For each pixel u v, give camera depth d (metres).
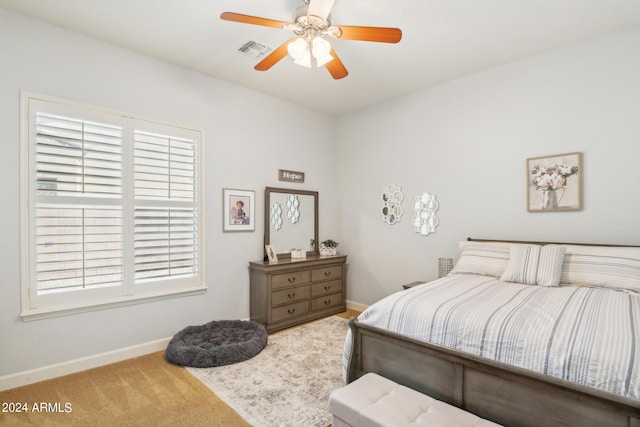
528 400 1.38
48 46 2.46
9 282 2.30
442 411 1.46
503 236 3.20
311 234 4.39
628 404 1.12
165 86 3.07
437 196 3.68
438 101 3.66
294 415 1.97
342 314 4.20
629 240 2.55
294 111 4.23
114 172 2.75
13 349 2.30
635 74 2.53
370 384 1.71
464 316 1.68
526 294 2.08
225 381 2.38
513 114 3.13
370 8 2.29
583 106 2.75
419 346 1.73
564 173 2.83
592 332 1.40
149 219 2.93
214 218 3.41
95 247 2.64
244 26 2.52
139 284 2.87
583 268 2.41
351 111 4.56
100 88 2.69
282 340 3.22
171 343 2.84
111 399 2.15
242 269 3.66
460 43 2.78
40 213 2.41
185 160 3.18
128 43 2.75
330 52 2.12
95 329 2.64
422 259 3.81
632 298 1.94
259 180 3.83
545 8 2.30
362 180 4.43
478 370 1.53
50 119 2.46
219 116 3.46
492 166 3.27
